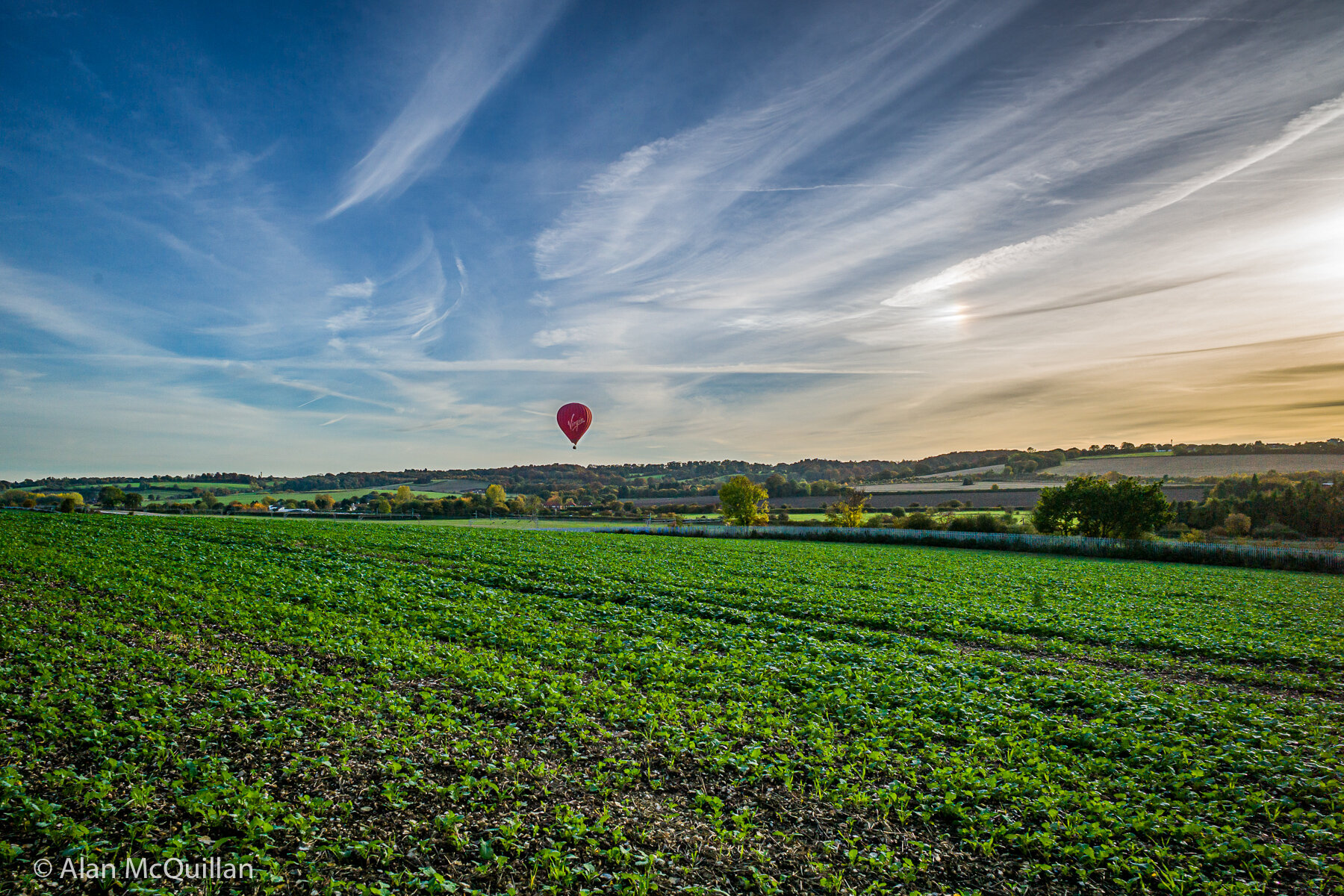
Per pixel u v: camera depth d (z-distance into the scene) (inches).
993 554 2128.4
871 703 540.1
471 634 722.8
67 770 346.3
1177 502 3597.4
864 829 344.8
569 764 405.4
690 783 387.9
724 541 2341.3
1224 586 1402.6
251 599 824.3
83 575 887.1
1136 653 786.2
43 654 526.0
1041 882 305.1
